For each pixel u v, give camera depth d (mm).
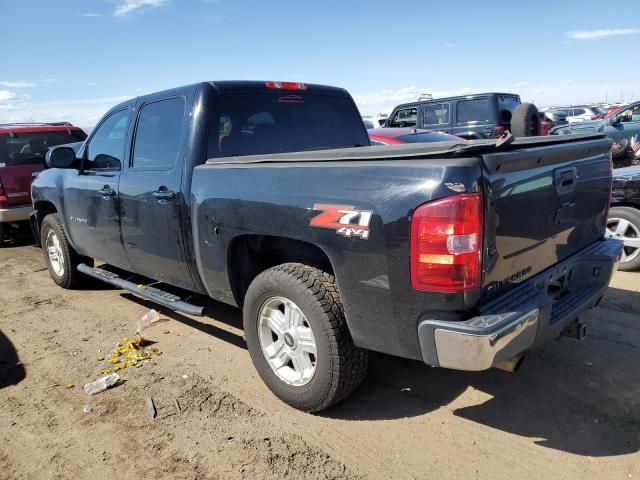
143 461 2875
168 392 3592
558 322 2889
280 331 3279
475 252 2406
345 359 2961
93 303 5523
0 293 6047
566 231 3188
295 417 3230
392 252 2533
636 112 13008
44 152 8891
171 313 5113
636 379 3506
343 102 4797
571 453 2807
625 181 5516
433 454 2840
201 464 2826
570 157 3105
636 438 2904
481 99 11898
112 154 4633
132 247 4406
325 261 3262
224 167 3455
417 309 2533
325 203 2787
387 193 2541
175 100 3969
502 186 2545
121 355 4215
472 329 2387
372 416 3211
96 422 3268
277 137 4184
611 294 5039
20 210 8289
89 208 4875
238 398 3477
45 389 3717
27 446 3055
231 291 3572
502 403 3305
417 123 13008
